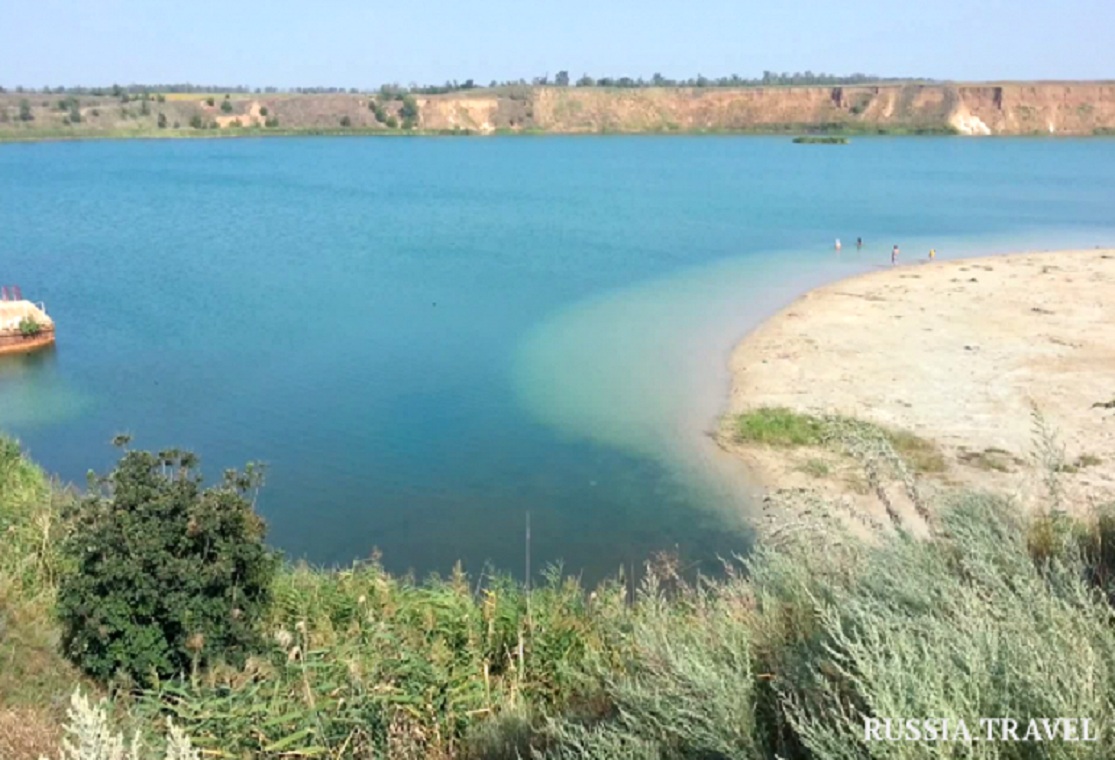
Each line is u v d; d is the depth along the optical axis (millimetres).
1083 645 3404
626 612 8305
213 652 8359
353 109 199000
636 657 5773
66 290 43875
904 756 3027
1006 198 79500
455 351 31766
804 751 3756
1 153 143750
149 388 28406
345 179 103125
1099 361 27578
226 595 8703
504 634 8359
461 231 62844
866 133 178750
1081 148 143875
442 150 151000
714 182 95625
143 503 8703
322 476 21141
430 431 23906
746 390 25906
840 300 38062
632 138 180625
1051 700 3070
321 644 8641
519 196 84812
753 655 4527
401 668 7227
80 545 8539
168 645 8445
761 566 5828
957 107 177000
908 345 30047
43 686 7934
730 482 20000
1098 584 4758
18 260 52188
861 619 3895
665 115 197000
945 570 4535
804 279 43625
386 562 17094
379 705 6578
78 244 58438
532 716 6043
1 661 8086
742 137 181375
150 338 34625
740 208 73625
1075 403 23750
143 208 77438
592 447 22375
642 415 24391
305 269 49156
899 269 45906
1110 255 49156
